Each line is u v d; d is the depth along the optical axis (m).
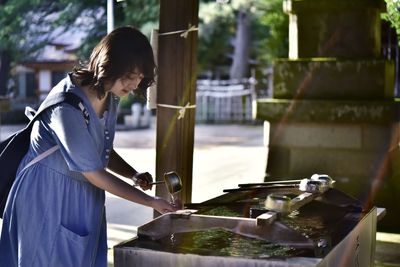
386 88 5.51
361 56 5.65
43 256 2.53
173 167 3.99
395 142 5.43
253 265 2.17
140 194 2.51
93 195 2.62
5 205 2.70
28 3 10.05
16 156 2.66
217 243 2.44
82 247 2.54
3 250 2.64
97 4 9.73
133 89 2.53
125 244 2.41
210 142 15.16
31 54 11.77
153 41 3.97
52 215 2.53
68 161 2.46
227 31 22.30
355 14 5.62
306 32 5.77
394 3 5.17
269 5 9.38
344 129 5.52
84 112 2.50
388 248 4.95
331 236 2.56
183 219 2.46
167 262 2.29
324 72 5.58
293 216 2.97
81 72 2.54
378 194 5.47
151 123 20.42
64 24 10.05
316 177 3.10
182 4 3.90
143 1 11.50
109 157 2.79
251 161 11.30
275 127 5.74
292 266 2.12
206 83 22.59
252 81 21.83
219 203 2.95
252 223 2.38
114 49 2.44
